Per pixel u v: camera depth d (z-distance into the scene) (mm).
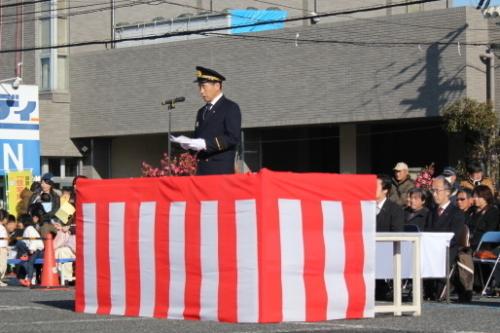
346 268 12742
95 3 57375
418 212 19109
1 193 41938
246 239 12156
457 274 17625
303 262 12352
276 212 12141
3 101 42531
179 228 12836
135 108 54031
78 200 13961
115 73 54938
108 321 12492
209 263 12508
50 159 56312
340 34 46219
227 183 12328
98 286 13688
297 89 47781
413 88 43625
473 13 42250
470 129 40062
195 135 14086
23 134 43031
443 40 42656
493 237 19344
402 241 13719
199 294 12609
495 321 12719
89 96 55938
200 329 11438
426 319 12984
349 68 45938
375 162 50281
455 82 42219
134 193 13336
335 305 12641
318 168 53188
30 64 57031
